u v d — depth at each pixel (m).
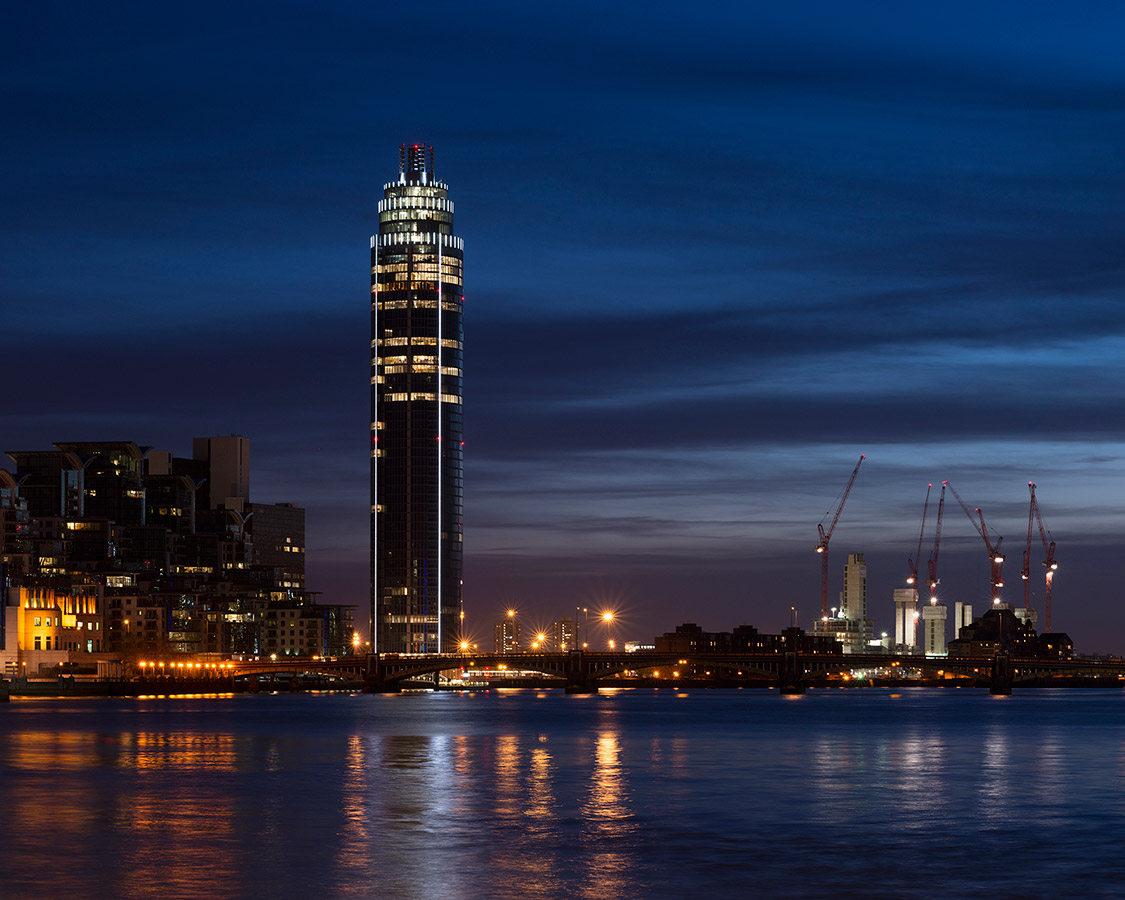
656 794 138.38
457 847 103.44
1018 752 197.12
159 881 90.00
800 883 90.25
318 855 99.69
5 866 95.25
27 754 189.88
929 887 89.31
